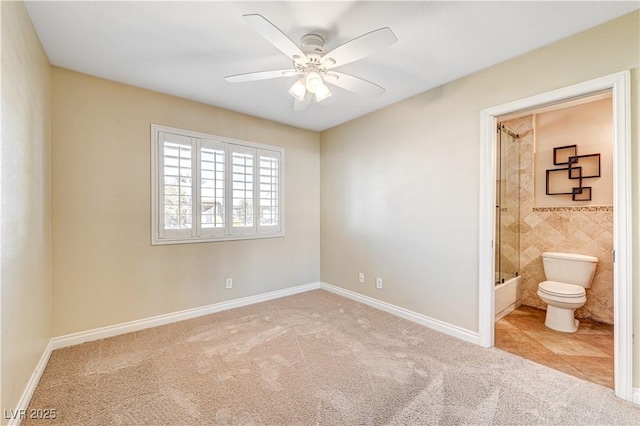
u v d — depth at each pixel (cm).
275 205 370
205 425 150
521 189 347
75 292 238
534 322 292
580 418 155
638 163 167
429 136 276
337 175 389
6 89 135
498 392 177
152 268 277
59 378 190
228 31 186
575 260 288
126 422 152
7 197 137
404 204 300
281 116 350
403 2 158
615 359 174
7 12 136
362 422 152
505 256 331
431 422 152
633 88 168
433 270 273
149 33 187
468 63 226
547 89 201
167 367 204
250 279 347
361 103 309
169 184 285
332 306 338
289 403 167
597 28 180
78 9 164
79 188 239
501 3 159
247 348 233
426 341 246
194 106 302
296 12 166
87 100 243
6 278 136
